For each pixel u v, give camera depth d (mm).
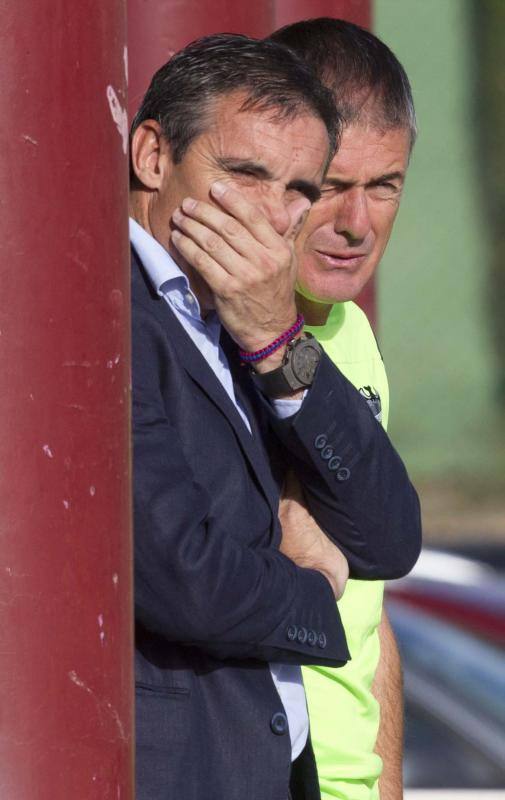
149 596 8391
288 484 9891
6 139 6621
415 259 109062
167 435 8625
